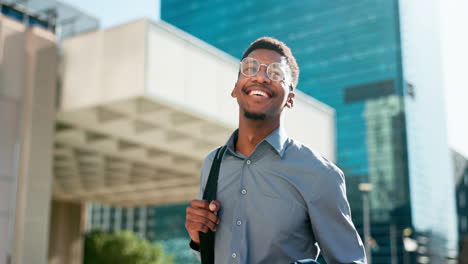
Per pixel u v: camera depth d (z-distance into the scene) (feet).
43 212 43.62
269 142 5.00
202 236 5.04
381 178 254.47
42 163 44.24
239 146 5.37
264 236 4.79
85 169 67.67
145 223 316.60
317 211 4.79
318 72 279.08
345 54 274.36
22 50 44.70
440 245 268.00
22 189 42.27
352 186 260.21
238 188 5.04
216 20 308.19
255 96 5.04
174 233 307.17
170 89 44.70
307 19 286.87
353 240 4.82
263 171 4.98
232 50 298.97
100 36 45.80
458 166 317.42
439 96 312.71
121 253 128.88
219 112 50.52
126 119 48.60
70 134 51.72
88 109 45.88
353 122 266.77
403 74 259.60
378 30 268.62
